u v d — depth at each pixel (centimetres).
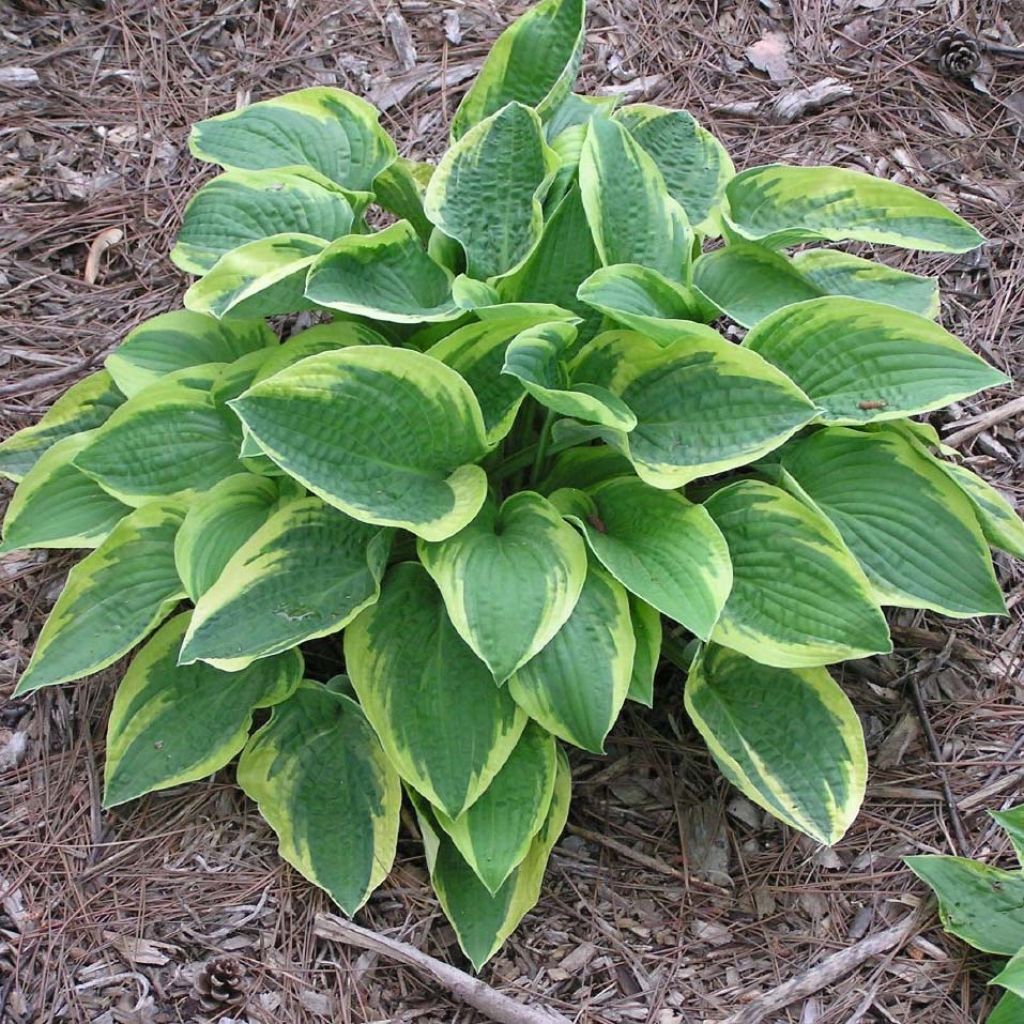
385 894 167
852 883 168
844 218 175
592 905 167
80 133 205
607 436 162
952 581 165
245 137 178
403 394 157
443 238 175
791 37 219
